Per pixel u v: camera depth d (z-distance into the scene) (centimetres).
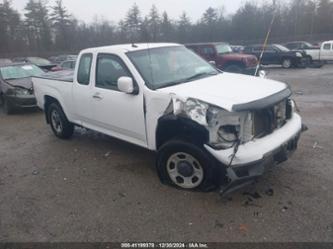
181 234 334
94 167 511
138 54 469
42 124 823
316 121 717
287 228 333
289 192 400
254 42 4603
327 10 4925
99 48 507
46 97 659
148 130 428
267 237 322
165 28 5678
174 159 411
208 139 360
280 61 2259
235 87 405
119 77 466
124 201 401
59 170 510
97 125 539
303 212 358
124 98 452
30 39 5834
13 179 489
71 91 567
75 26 6066
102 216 373
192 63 510
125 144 609
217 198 392
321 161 485
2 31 5431
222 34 5444
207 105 358
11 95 945
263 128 382
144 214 371
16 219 378
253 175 355
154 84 429
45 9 5950
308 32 4747
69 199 416
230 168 351
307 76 1714
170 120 386
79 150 593
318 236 320
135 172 482
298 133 422
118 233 341
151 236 334
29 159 568
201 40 5522
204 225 345
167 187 427
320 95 1090
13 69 1062
